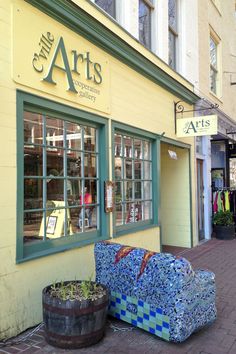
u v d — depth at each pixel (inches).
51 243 176.4
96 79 208.7
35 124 169.8
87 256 194.1
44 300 139.7
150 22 299.0
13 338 146.8
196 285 146.6
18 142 154.3
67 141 192.1
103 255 165.9
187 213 356.5
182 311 138.2
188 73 358.9
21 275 153.7
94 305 137.3
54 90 175.3
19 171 154.5
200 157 390.0
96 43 208.1
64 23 182.4
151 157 286.5
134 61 245.4
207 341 146.0
